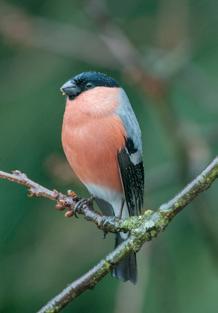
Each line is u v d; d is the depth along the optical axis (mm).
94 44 11789
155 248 10258
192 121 11070
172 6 11562
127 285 9836
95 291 10500
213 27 11914
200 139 10922
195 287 10008
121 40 11055
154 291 10023
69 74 11625
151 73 10508
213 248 10281
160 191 11031
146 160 10805
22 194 10688
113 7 12688
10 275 10578
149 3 12539
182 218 10562
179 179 10742
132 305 9664
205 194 10812
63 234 10633
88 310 10484
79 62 11820
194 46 11523
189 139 10766
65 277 10453
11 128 10797
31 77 11398
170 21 11531
